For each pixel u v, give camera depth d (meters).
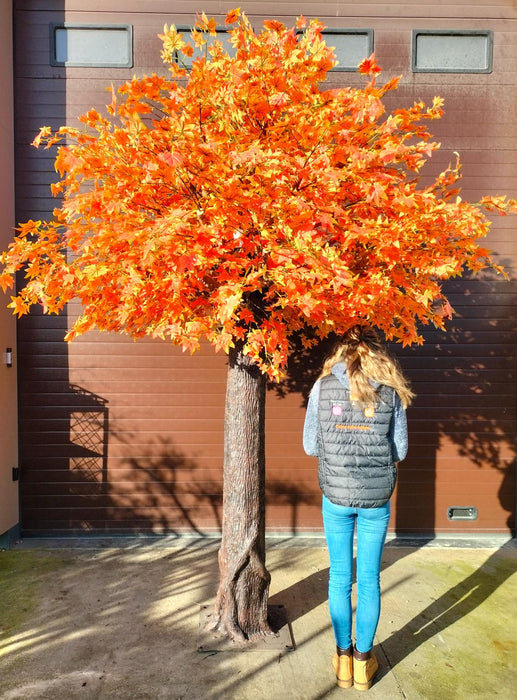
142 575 3.86
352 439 2.46
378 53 4.62
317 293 2.36
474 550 4.45
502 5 4.63
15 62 4.52
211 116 2.46
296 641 2.99
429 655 2.88
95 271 2.37
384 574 3.94
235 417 3.02
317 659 2.82
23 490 4.61
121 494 4.66
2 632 3.07
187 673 2.70
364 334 2.69
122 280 2.39
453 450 4.75
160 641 2.97
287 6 4.57
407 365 4.73
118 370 4.65
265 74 2.27
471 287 4.72
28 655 2.83
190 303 2.53
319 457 2.60
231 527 3.01
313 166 2.25
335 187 2.34
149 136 2.43
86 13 4.53
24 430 4.61
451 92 4.64
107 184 2.55
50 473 4.63
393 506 4.75
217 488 4.69
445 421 4.74
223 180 2.24
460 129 4.66
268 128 2.33
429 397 4.74
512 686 2.63
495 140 4.67
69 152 2.28
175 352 4.66
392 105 4.64
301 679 2.66
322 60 2.23
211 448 4.69
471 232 2.60
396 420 2.53
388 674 2.70
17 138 4.53
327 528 2.55
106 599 3.47
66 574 3.87
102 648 2.90
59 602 3.43
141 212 2.56
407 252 2.60
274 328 2.46
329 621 3.21
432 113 2.58
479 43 4.68
